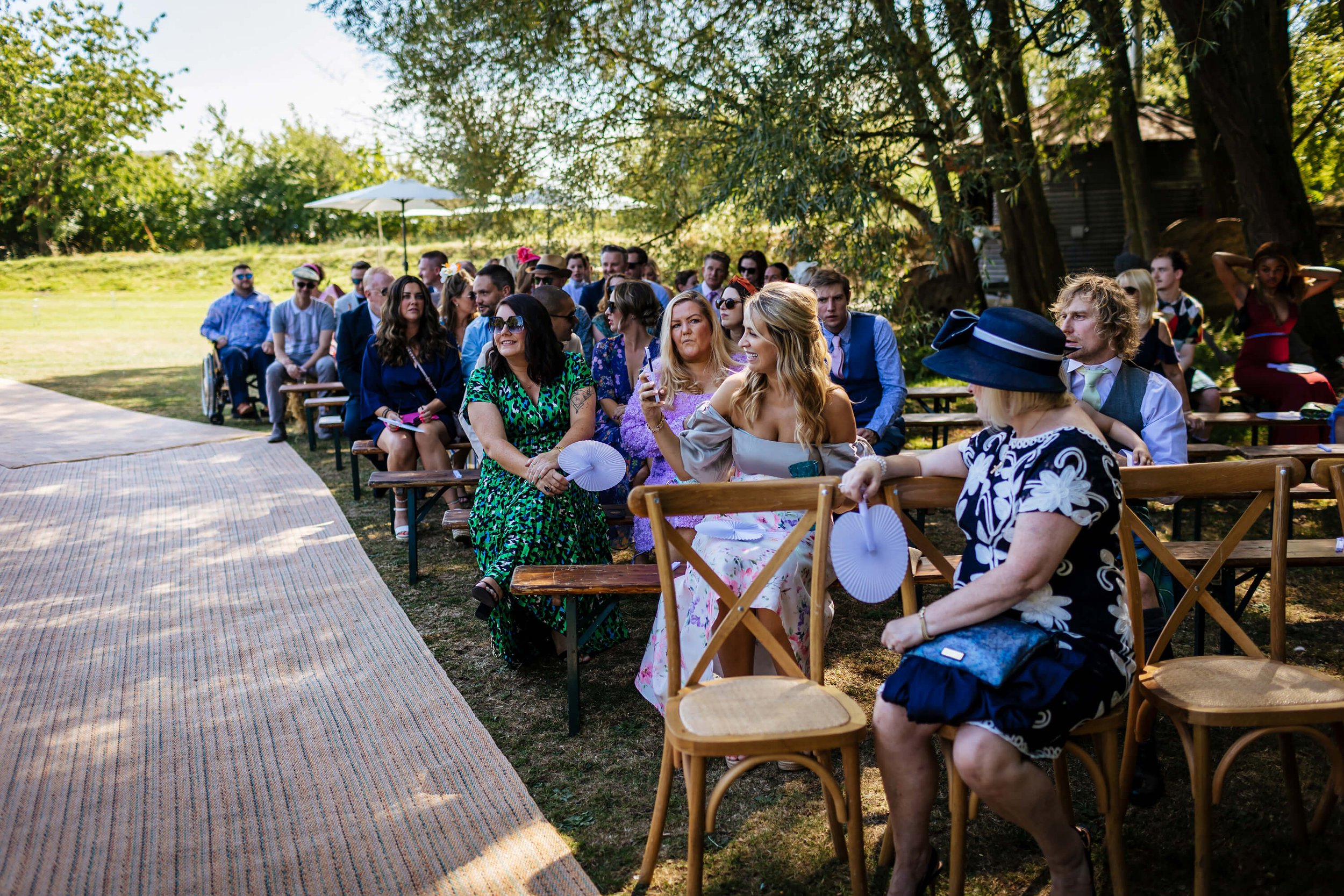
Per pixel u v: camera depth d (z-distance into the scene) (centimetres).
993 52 820
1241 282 708
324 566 556
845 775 247
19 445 891
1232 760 244
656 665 362
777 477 341
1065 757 272
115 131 3391
